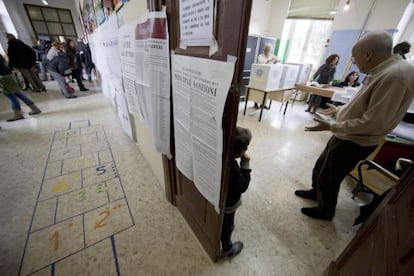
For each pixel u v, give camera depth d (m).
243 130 0.90
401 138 1.65
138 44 1.13
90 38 3.52
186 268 1.08
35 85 4.72
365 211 1.33
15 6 7.48
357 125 1.01
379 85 0.93
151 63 1.02
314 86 3.25
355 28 3.94
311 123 3.44
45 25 8.70
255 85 3.23
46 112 3.38
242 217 1.44
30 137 2.48
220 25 0.56
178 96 0.89
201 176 0.89
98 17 2.18
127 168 1.93
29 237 1.21
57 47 3.99
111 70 2.18
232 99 0.60
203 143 0.78
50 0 8.21
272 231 1.34
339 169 1.19
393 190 0.68
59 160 2.02
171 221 1.37
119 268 1.07
